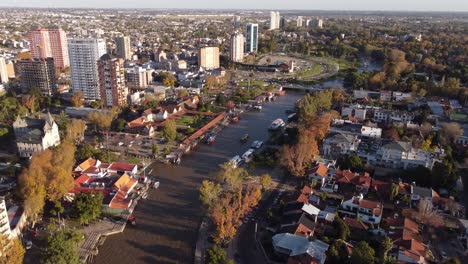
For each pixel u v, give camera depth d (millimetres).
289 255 190625
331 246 190625
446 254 197500
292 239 195250
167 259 194875
